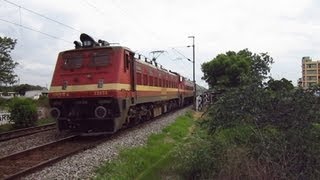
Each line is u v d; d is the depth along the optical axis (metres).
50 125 24.34
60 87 17.53
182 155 9.91
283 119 9.27
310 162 8.49
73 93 17.25
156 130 19.56
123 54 17.89
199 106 39.62
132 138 16.47
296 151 8.62
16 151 14.65
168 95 32.25
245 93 9.80
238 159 8.55
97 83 17.05
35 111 25.42
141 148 13.34
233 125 9.79
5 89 63.69
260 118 9.44
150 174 10.16
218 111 10.07
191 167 9.43
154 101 25.81
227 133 9.84
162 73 29.61
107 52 17.62
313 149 8.61
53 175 10.02
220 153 9.15
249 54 50.91
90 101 17.17
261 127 9.38
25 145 15.89
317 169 8.42
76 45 18.78
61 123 17.84
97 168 10.54
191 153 9.60
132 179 10.05
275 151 8.64
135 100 19.97
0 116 26.84
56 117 17.44
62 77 17.66
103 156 12.34
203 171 9.13
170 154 12.29
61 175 10.02
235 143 9.33
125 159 11.46
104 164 10.86
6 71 54.44
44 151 13.89
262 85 10.04
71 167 10.87
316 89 9.36
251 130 9.27
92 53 17.67
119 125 17.64
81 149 13.80
